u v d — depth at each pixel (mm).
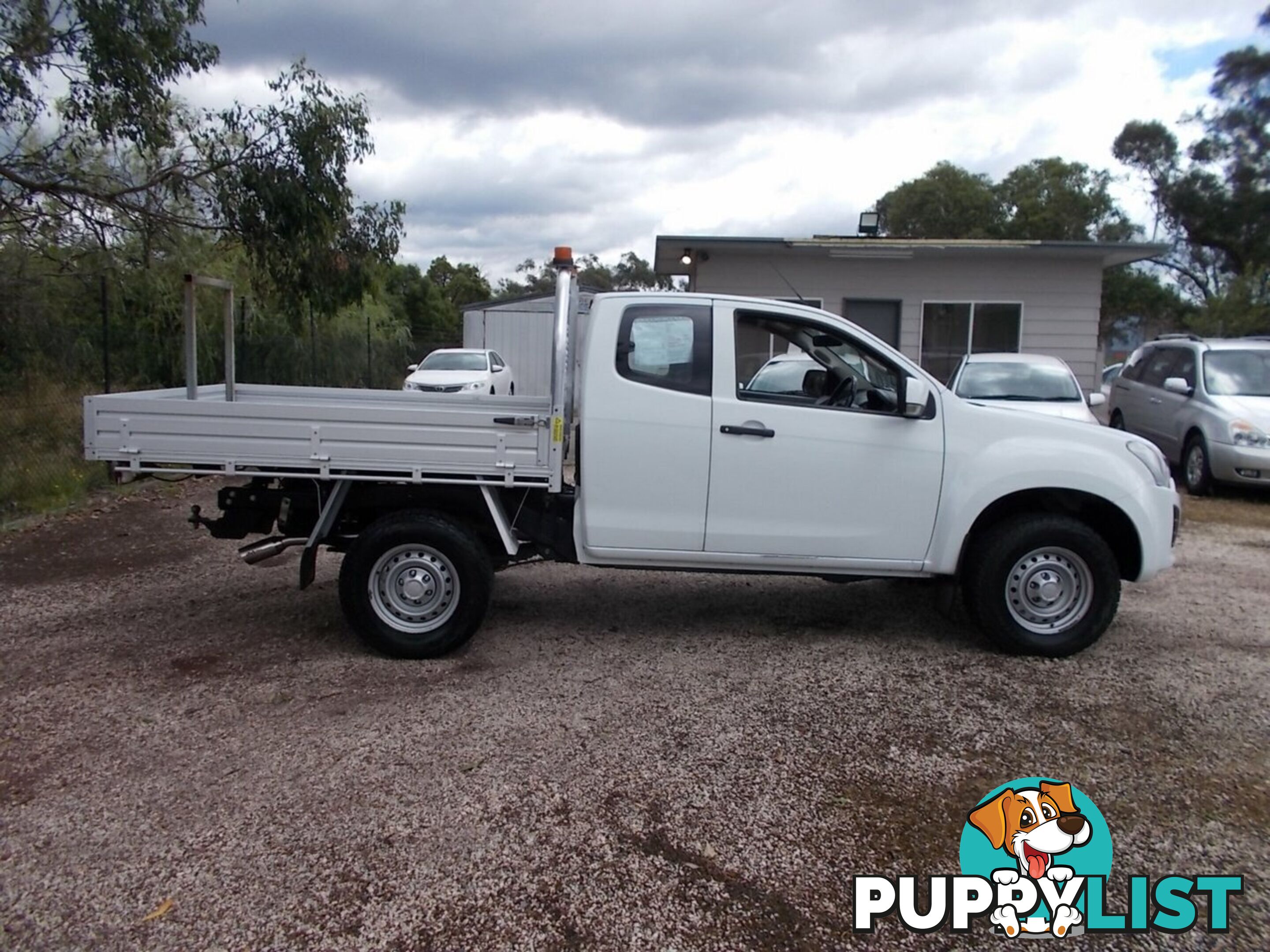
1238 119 36875
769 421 4930
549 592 6371
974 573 5070
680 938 2750
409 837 3242
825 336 5223
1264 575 7074
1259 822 3438
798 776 3734
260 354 15734
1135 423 12883
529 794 3555
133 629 5457
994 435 5039
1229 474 10336
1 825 3291
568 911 2867
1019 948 2744
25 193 9734
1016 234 46094
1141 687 4719
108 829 3270
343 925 2777
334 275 10492
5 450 9555
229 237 10375
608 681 4723
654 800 3529
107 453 4781
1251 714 4383
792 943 2742
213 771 3705
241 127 9562
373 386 20938
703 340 4965
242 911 2830
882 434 4973
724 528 4996
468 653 5109
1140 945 2764
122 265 12492
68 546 7504
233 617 5695
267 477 5012
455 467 4824
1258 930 2830
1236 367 11195
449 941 2719
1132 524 5074
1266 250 37719
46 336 11344
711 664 4988
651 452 4922
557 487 4855
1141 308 47438
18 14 8508
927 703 4480
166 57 8992
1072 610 5105
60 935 2713
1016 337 15977
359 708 4332
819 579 6207
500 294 57438
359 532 5285
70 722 4152
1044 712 4391
